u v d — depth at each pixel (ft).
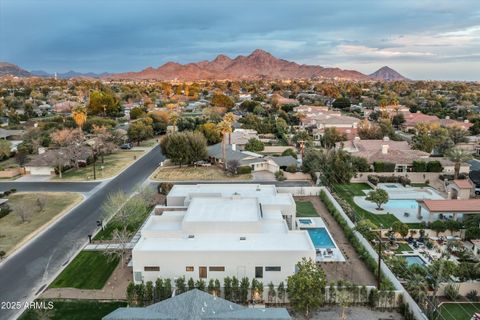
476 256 137.80
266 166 275.18
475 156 309.22
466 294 114.32
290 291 103.91
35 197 212.84
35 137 348.79
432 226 159.12
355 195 216.13
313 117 448.65
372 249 138.31
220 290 116.78
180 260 120.57
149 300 111.75
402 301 108.99
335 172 237.25
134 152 337.11
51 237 160.56
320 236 159.74
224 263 120.47
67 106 567.18
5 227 170.91
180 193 179.32
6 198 210.59
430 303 102.78
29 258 142.00
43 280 126.31
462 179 228.84
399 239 155.53
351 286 111.96
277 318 87.30
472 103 647.97
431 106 592.19
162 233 132.36
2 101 587.68
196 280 121.29
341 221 169.37
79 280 126.31
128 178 252.21
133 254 120.26
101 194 218.59
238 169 262.06
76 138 324.39
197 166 284.82
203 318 86.63
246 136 359.05
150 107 593.01
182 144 275.18
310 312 108.06
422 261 138.00
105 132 341.41
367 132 345.92
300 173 251.19
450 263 118.52
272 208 159.43
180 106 622.95
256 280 115.44
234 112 580.30
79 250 148.36
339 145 307.78
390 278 119.14
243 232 134.00
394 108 508.12
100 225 168.76
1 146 298.15
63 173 265.95
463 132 339.77
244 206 150.10
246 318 87.20
